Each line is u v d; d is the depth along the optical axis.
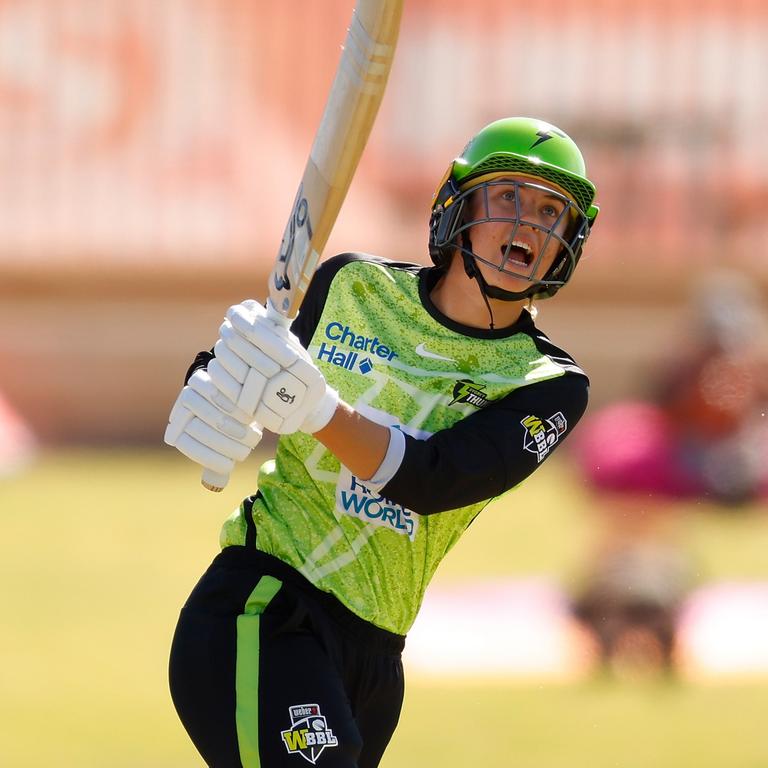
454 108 58.19
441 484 12.45
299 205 12.27
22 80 58.56
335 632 13.02
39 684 24.94
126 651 27.05
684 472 35.56
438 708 24.36
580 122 58.28
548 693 25.41
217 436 12.31
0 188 56.06
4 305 53.91
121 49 59.25
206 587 13.23
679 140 58.03
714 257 54.12
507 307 13.41
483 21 59.12
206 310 54.31
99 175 56.75
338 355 13.42
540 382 13.27
